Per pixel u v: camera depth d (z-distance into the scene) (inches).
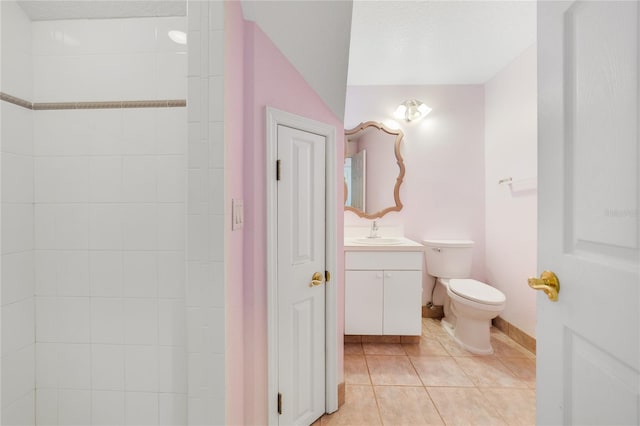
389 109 112.9
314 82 59.6
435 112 112.7
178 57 45.8
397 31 79.3
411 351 89.9
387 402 66.9
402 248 90.3
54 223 46.8
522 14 72.5
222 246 38.8
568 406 27.5
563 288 27.5
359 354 88.2
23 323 45.5
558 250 28.2
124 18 46.2
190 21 38.8
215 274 39.0
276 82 52.1
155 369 46.3
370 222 113.1
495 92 104.9
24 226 45.6
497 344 93.7
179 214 46.0
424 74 104.6
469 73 104.0
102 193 46.5
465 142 112.7
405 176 113.4
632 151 20.9
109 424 46.7
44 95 46.6
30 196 46.5
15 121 44.4
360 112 113.0
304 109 57.9
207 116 38.7
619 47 21.8
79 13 45.8
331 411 62.9
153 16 45.9
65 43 46.5
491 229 108.3
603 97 23.3
